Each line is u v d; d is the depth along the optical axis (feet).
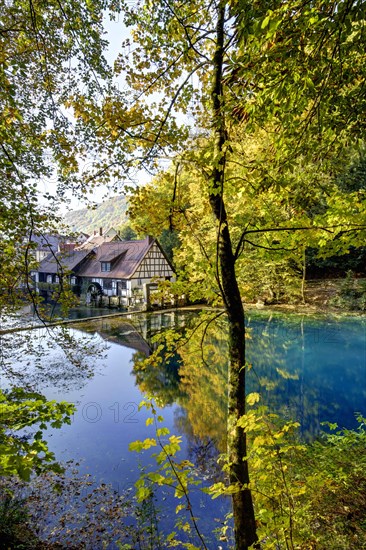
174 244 94.43
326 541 9.29
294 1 5.90
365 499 10.85
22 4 10.39
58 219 13.88
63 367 36.42
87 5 10.37
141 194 11.23
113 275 87.61
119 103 10.48
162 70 11.25
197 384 33.35
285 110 7.11
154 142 10.06
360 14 5.40
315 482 8.32
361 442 14.87
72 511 16.10
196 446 22.27
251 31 5.62
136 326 57.67
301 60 6.52
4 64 9.06
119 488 18.08
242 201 10.40
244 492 8.38
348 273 63.67
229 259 9.59
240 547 8.21
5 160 9.70
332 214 8.59
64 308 14.75
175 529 15.03
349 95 7.35
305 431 22.35
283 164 8.34
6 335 35.65
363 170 49.19
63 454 21.61
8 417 6.60
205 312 11.73
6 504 14.71
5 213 11.23
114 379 35.04
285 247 9.63
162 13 10.30
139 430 24.77
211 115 9.51
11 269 12.55
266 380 32.68
